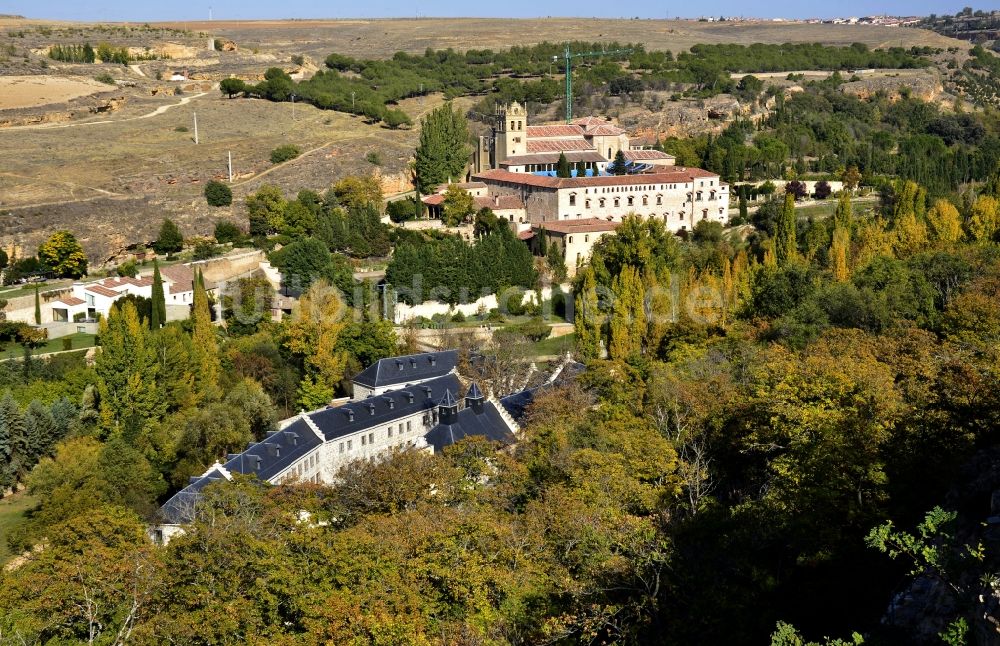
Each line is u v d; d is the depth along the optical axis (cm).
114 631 7188
